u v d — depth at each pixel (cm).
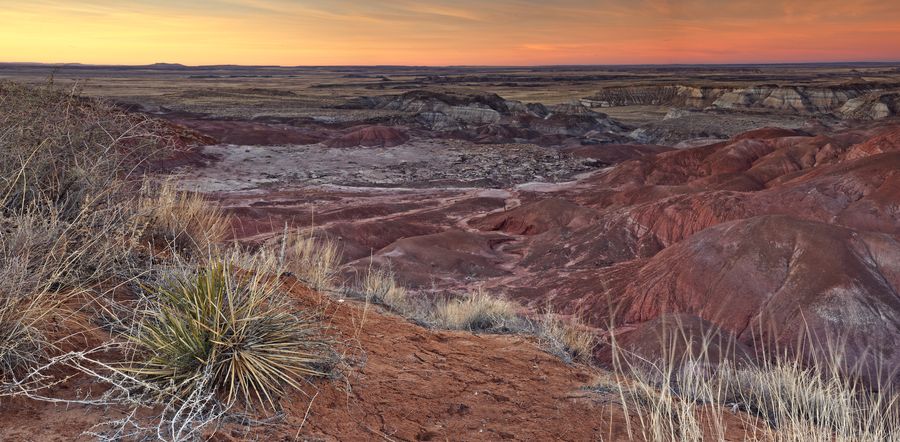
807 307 3131
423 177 8175
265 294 372
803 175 5994
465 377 457
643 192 6962
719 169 8450
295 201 6306
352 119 14312
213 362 321
